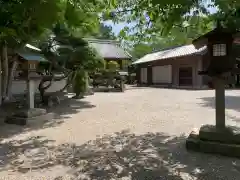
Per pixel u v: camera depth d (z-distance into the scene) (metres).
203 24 3.68
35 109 5.62
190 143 3.44
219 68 3.16
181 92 13.38
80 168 2.86
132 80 25.55
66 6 2.57
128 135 4.35
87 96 11.56
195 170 2.74
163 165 2.92
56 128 4.91
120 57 19.84
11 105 7.63
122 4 3.68
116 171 2.76
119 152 3.42
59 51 7.56
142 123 5.34
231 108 7.03
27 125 5.15
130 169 2.81
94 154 3.34
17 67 8.11
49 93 8.85
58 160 3.12
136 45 4.64
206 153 3.27
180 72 17.97
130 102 9.17
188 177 2.57
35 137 4.23
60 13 2.65
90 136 4.30
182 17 3.26
